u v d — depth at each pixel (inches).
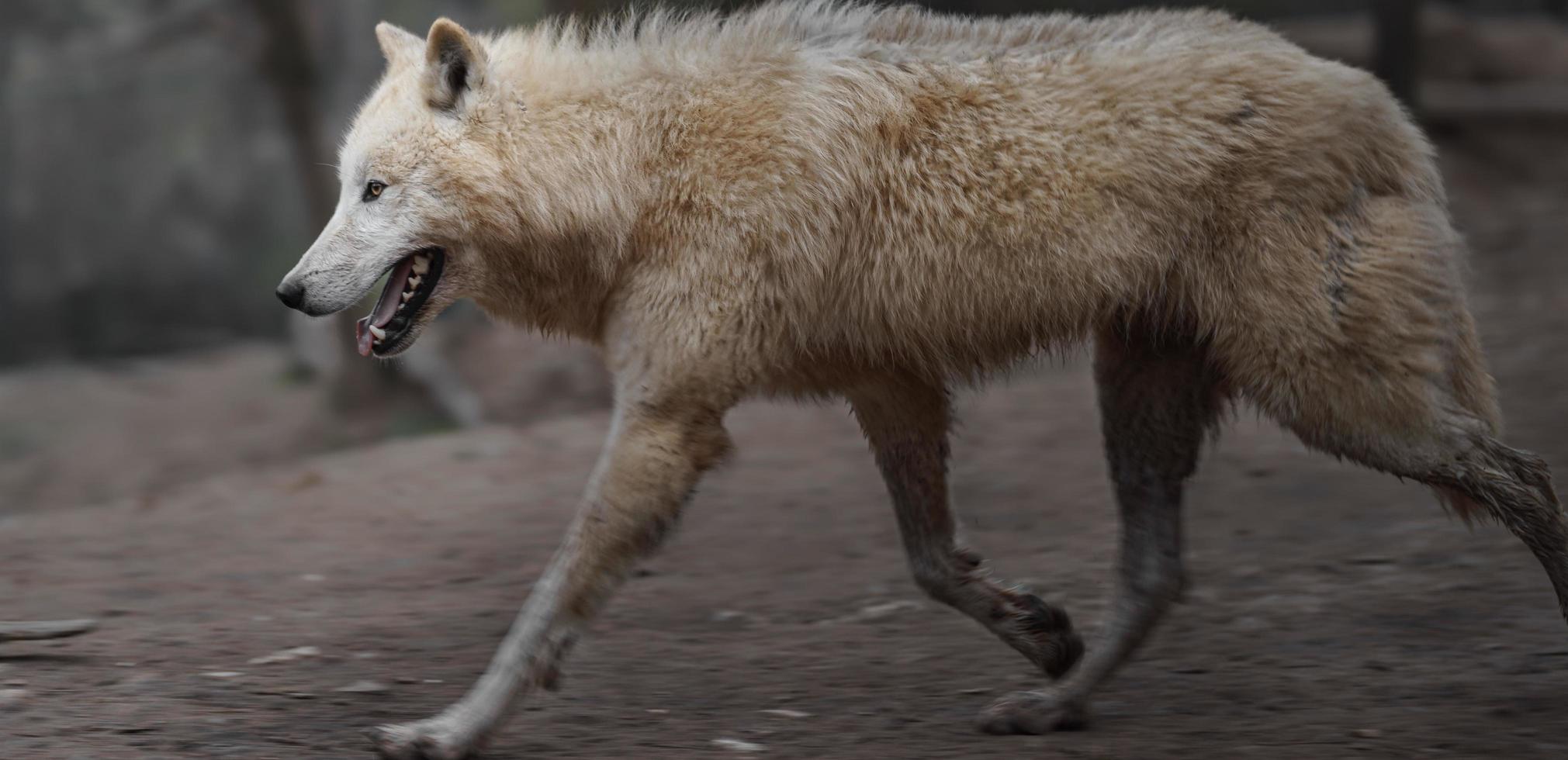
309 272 290.0
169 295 2600.9
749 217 288.4
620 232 293.0
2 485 1317.7
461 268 300.0
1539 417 597.3
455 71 294.4
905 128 291.6
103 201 2610.7
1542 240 1126.4
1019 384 787.4
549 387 1219.9
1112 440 320.8
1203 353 306.2
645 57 302.2
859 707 333.7
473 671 366.9
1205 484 538.6
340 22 2213.3
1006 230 287.1
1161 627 387.5
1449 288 283.1
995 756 294.5
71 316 2534.5
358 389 1312.7
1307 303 279.9
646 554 291.7
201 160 2647.6
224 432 1352.1
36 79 2471.7
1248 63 288.4
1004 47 299.4
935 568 326.0
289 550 530.6
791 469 619.8
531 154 293.3
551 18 325.4
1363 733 299.1
